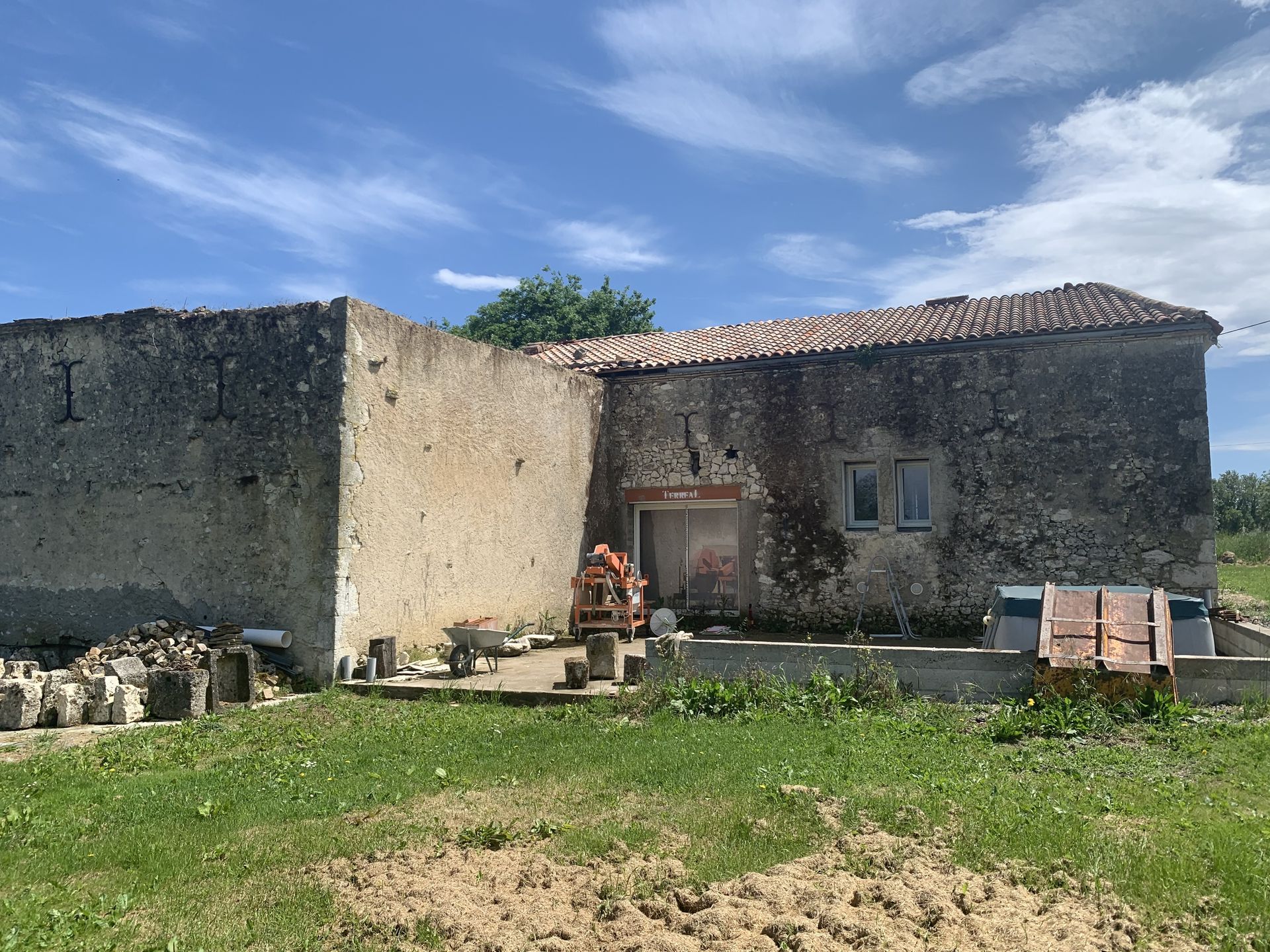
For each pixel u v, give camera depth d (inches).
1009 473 471.2
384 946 137.6
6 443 422.6
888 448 497.4
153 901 154.8
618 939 137.2
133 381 402.0
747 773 215.0
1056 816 178.2
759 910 143.3
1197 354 441.4
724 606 544.1
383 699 339.0
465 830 182.4
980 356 481.4
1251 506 1272.1
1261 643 323.3
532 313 1130.0
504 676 368.8
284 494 369.1
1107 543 450.0
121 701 305.4
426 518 410.9
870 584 497.0
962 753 228.7
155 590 389.1
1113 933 133.6
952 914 140.6
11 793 217.5
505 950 134.0
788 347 535.5
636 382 569.9
